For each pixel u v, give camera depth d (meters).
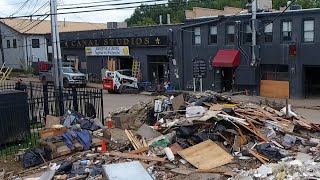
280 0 50.88
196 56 34.88
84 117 16.67
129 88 36.03
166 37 36.56
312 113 24.23
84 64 45.41
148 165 12.27
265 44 31.34
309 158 12.62
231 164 12.62
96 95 19.58
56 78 21.67
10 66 58.88
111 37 41.31
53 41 21.66
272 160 12.88
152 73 39.16
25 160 12.59
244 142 14.16
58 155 12.97
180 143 13.87
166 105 17.95
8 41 58.47
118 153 13.13
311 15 29.00
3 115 14.07
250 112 16.33
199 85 34.78
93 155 13.08
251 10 32.66
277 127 15.48
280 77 31.17
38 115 18.84
